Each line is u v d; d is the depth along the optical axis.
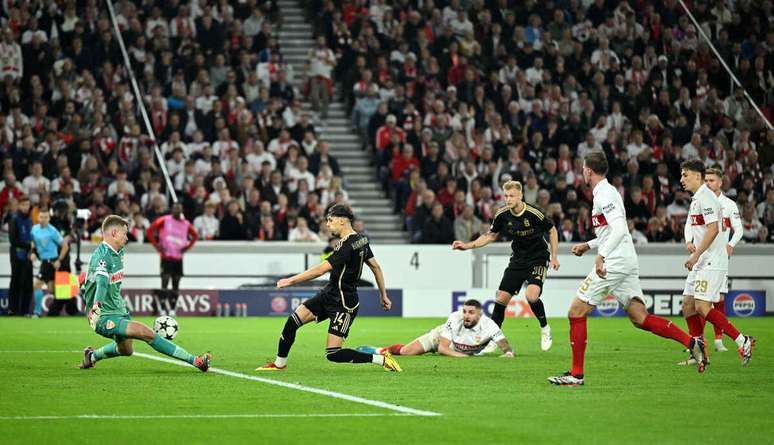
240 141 92.81
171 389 35.16
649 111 103.94
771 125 107.12
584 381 37.81
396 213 93.31
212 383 36.88
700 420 29.08
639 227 92.56
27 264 77.75
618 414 30.06
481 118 99.69
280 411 30.34
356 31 104.94
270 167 88.56
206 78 95.88
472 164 93.69
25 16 96.38
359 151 99.56
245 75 98.25
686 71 107.69
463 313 48.06
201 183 87.31
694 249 45.22
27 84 94.19
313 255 85.62
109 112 93.12
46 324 69.88
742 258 91.25
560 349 53.16
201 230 85.94
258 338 59.97
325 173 91.69
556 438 26.27
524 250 51.47
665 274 90.19
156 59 97.88
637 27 110.88
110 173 87.62
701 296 44.34
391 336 63.47
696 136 100.94
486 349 48.88
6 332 62.56
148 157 88.56
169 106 94.69
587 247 39.00
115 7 101.12
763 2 115.44
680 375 40.34
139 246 83.69
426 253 87.44
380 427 27.69
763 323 77.31
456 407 31.31
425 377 39.16
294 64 108.06
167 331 43.56
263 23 102.69
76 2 100.50
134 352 49.12
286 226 87.12
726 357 48.50
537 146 96.81
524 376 39.66
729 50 112.56
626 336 62.84
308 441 25.73
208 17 100.50
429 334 48.88
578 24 109.31
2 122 88.94
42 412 29.98
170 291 81.50
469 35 105.38
